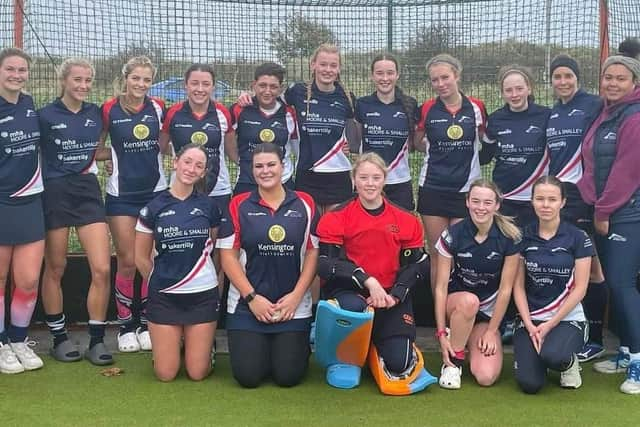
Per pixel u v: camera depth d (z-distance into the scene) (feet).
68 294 17.22
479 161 16.56
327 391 13.23
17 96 13.82
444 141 15.99
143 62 14.96
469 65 20.92
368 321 12.77
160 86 20.47
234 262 13.66
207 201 13.88
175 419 11.84
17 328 14.33
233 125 16.53
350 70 20.84
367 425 11.62
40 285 16.96
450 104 16.10
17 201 13.78
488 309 14.19
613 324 16.89
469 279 14.06
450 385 13.35
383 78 16.15
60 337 15.01
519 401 12.73
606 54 18.24
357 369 13.61
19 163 13.69
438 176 16.15
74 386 13.35
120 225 15.26
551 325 13.38
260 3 20.90
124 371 14.25
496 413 12.14
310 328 14.43
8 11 17.16
